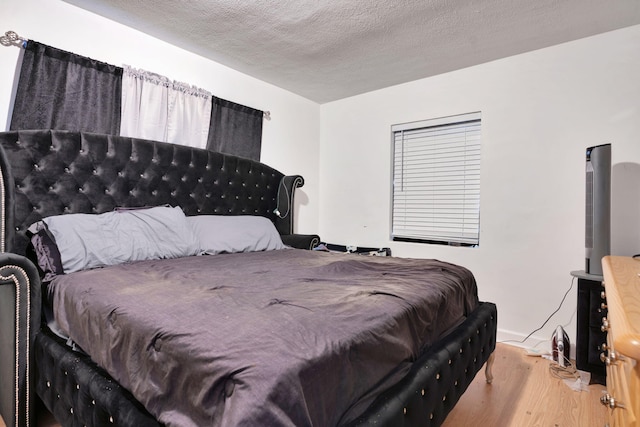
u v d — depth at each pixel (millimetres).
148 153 2414
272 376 726
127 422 917
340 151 3777
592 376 2033
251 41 2516
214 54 2744
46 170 1971
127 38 2367
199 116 2744
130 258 1919
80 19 2154
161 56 2551
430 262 2047
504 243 2682
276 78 3205
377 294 1318
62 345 1371
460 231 3033
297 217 3684
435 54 2654
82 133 2123
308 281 1527
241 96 3107
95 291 1322
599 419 1660
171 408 853
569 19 2137
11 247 1771
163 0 2049
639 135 2182
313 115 3861
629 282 961
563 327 2434
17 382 1437
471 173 2973
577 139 2389
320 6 2062
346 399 897
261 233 2734
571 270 2406
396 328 1129
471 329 1655
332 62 2840
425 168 3238
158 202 2479
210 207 2805
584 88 2365
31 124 1954
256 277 1571
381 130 3449
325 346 869
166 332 923
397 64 2852
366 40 2455
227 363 767
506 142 2680
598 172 2016
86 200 2135
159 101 2500
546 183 2510
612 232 2244
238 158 2992
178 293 1241
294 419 718
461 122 2994
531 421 1649
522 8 2033
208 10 2137
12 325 1433
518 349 2539
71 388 1210
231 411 690
